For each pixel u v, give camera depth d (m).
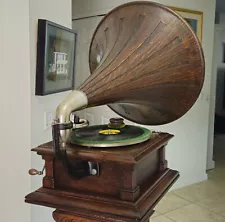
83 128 1.05
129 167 0.83
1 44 1.76
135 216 0.81
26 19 1.68
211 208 2.88
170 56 0.94
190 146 3.39
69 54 2.14
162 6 0.94
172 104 1.02
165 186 0.99
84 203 0.88
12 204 1.88
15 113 1.79
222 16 5.79
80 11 3.38
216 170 3.96
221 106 6.49
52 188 0.95
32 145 1.77
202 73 0.94
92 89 0.90
